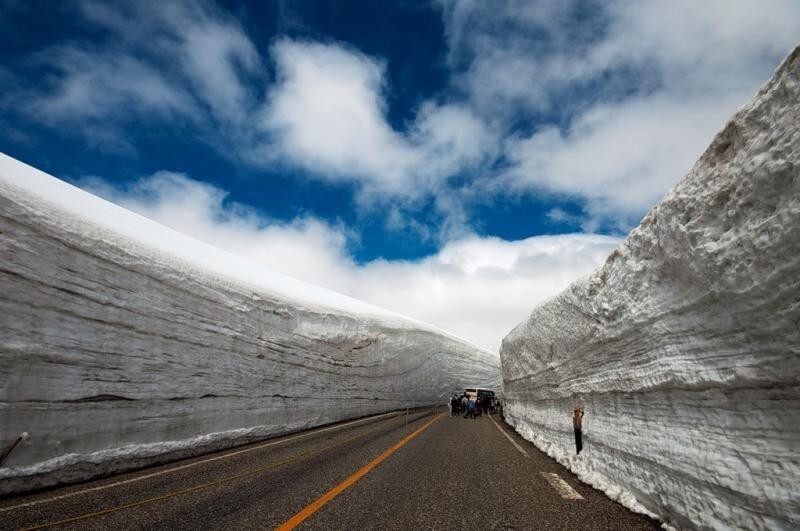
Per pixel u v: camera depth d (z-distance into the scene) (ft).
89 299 31.27
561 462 29.48
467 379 185.57
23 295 26.48
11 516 16.10
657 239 17.52
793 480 10.24
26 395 25.00
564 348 37.35
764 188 10.77
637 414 19.93
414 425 59.98
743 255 11.64
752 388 11.99
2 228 26.45
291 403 60.03
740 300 12.03
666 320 17.26
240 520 14.65
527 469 26.27
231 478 22.93
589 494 19.63
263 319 59.98
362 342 97.35
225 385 45.62
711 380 13.60
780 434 11.07
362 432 50.31
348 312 108.78
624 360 22.35
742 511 11.71
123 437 31.37
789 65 10.00
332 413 74.38
